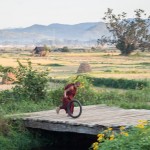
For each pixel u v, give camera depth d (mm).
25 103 23797
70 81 26500
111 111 21078
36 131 19797
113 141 11906
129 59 98750
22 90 25297
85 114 20047
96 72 53656
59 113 20656
